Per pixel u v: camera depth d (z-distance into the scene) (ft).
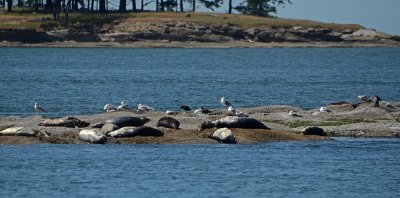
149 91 237.45
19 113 177.27
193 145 127.34
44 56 431.43
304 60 439.22
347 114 158.40
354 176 105.91
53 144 126.31
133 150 122.01
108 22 547.08
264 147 126.93
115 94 226.79
